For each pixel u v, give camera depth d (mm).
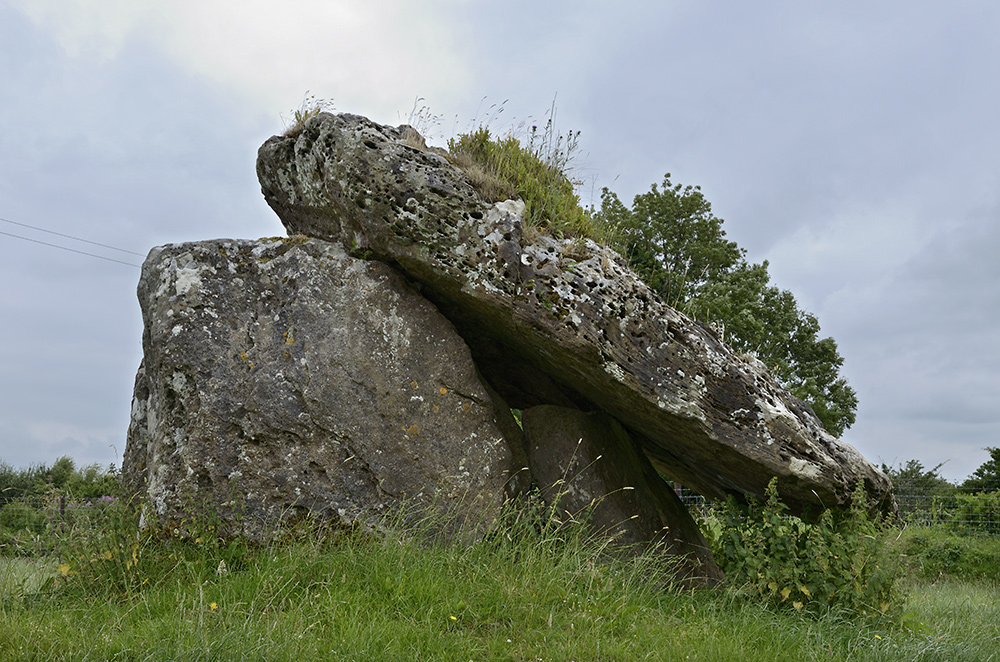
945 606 7660
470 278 6086
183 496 5684
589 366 6250
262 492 5816
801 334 26047
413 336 6375
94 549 5348
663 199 23281
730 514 6594
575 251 6523
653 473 8148
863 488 6691
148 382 6461
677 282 21531
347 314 6281
